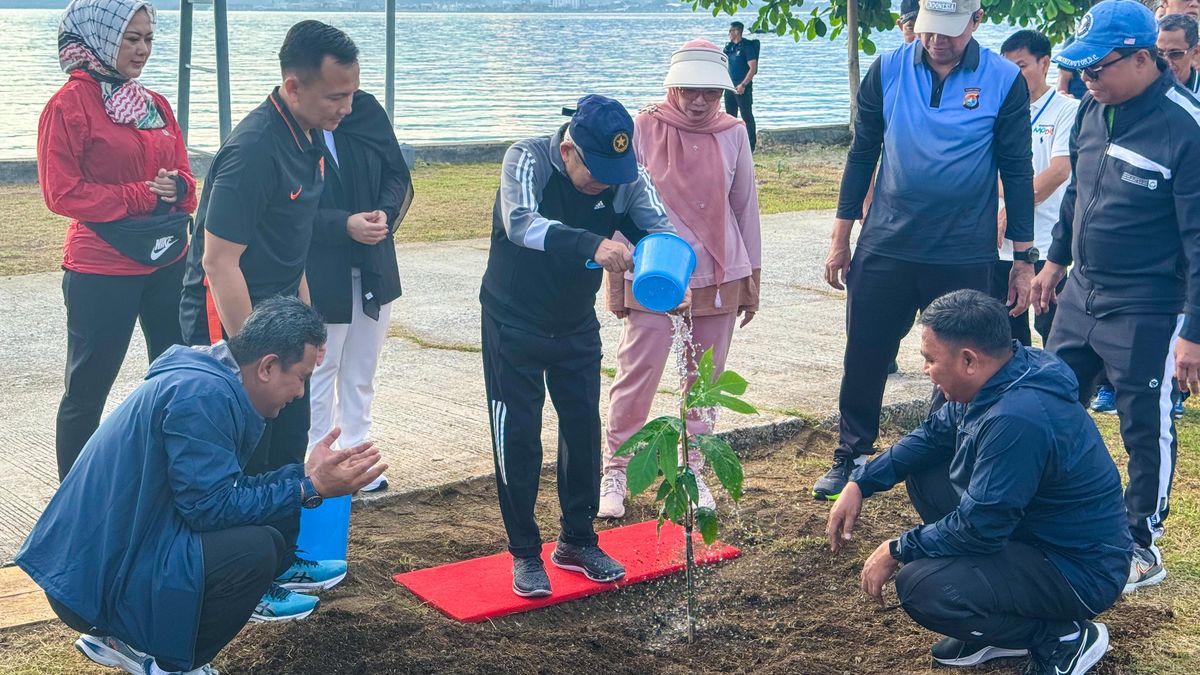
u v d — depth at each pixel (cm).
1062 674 377
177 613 335
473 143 1786
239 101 3312
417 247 1110
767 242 1159
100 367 480
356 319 493
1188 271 430
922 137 507
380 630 397
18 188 1412
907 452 416
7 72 4766
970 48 504
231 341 352
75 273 471
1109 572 375
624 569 447
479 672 378
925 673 390
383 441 579
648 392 509
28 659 376
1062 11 1647
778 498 538
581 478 442
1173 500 527
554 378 432
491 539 484
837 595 446
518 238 389
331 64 393
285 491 347
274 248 412
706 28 14750
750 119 1912
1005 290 627
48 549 339
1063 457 365
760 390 667
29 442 566
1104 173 455
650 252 388
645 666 393
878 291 526
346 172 475
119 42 469
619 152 386
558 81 4828
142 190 475
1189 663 389
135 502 336
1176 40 552
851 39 1870
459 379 689
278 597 403
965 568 372
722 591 449
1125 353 449
